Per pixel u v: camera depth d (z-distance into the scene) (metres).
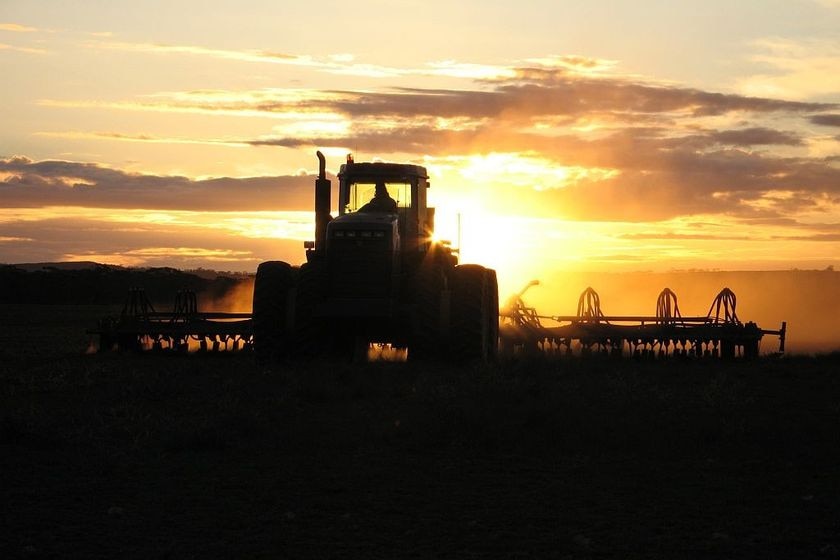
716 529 9.27
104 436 13.70
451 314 22.62
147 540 8.85
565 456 12.67
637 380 19.89
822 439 13.80
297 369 21.45
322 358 23.00
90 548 8.59
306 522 9.49
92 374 20.81
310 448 13.03
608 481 11.26
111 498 10.38
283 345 22.62
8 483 11.01
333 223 22.16
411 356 22.92
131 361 24.67
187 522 9.47
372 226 22.00
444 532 9.15
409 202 23.47
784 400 17.78
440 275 23.00
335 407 16.55
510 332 27.38
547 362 23.73
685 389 19.23
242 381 19.50
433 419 14.34
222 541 8.84
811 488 10.93
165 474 11.52
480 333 22.53
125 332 27.41
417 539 8.92
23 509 9.90
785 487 10.98
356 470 11.80
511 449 13.09
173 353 27.20
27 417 14.73
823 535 9.05
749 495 10.60
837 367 24.58
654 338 26.77
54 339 35.50
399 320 22.38
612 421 14.88
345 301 21.89
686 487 10.98
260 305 22.58
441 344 22.67
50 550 8.52
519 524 9.44
